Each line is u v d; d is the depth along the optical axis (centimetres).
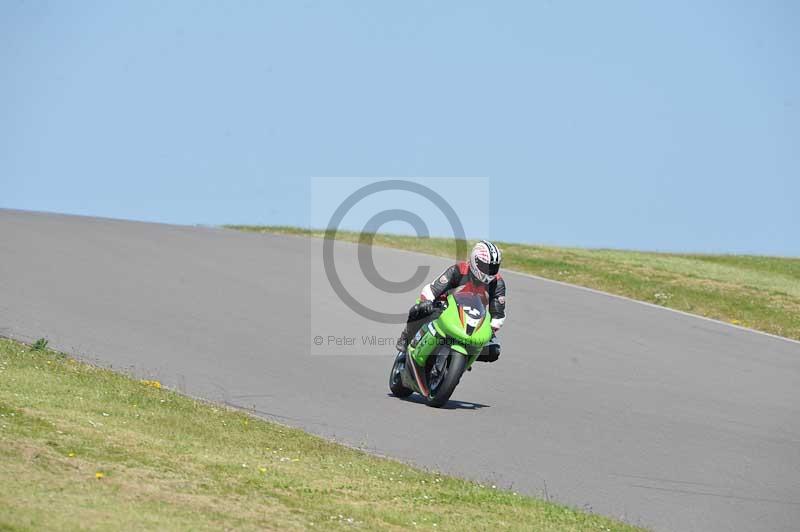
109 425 3397
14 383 3825
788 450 4328
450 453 3912
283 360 5388
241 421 3947
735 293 8781
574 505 3347
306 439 3809
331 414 4388
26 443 2927
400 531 2736
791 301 8581
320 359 5509
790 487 3772
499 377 5478
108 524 2364
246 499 2806
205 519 2541
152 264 8000
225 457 3269
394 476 3375
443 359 4694
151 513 2506
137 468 2905
